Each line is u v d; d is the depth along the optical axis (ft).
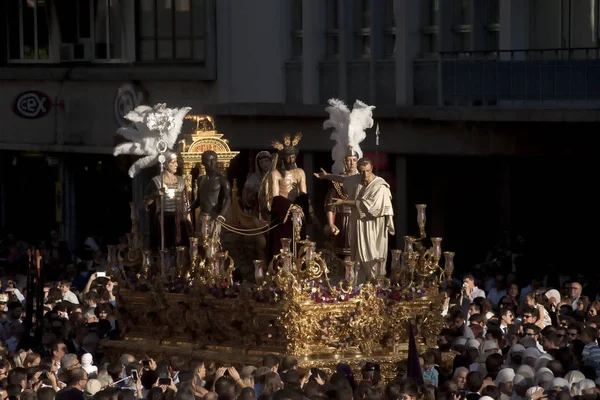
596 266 293.84
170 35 377.71
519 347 178.19
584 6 294.87
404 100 320.91
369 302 189.26
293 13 352.90
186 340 200.85
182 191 213.66
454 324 203.62
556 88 292.40
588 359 181.47
